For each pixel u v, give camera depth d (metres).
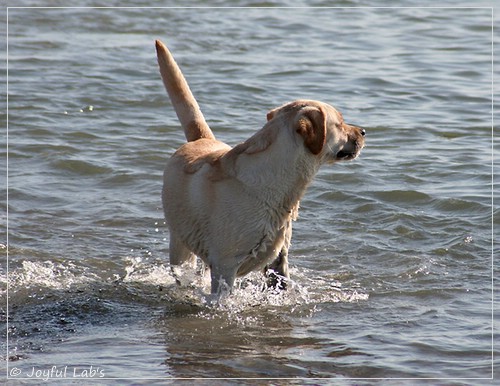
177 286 10.92
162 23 26.06
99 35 24.66
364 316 9.86
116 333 9.48
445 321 9.65
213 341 9.23
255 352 8.89
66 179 14.65
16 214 13.07
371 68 22.03
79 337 9.34
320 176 14.73
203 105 18.61
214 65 21.95
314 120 9.44
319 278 11.06
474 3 30.62
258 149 9.56
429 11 29.22
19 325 9.68
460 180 14.55
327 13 28.59
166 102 19.17
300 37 25.30
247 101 19.11
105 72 21.11
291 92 19.88
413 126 17.56
